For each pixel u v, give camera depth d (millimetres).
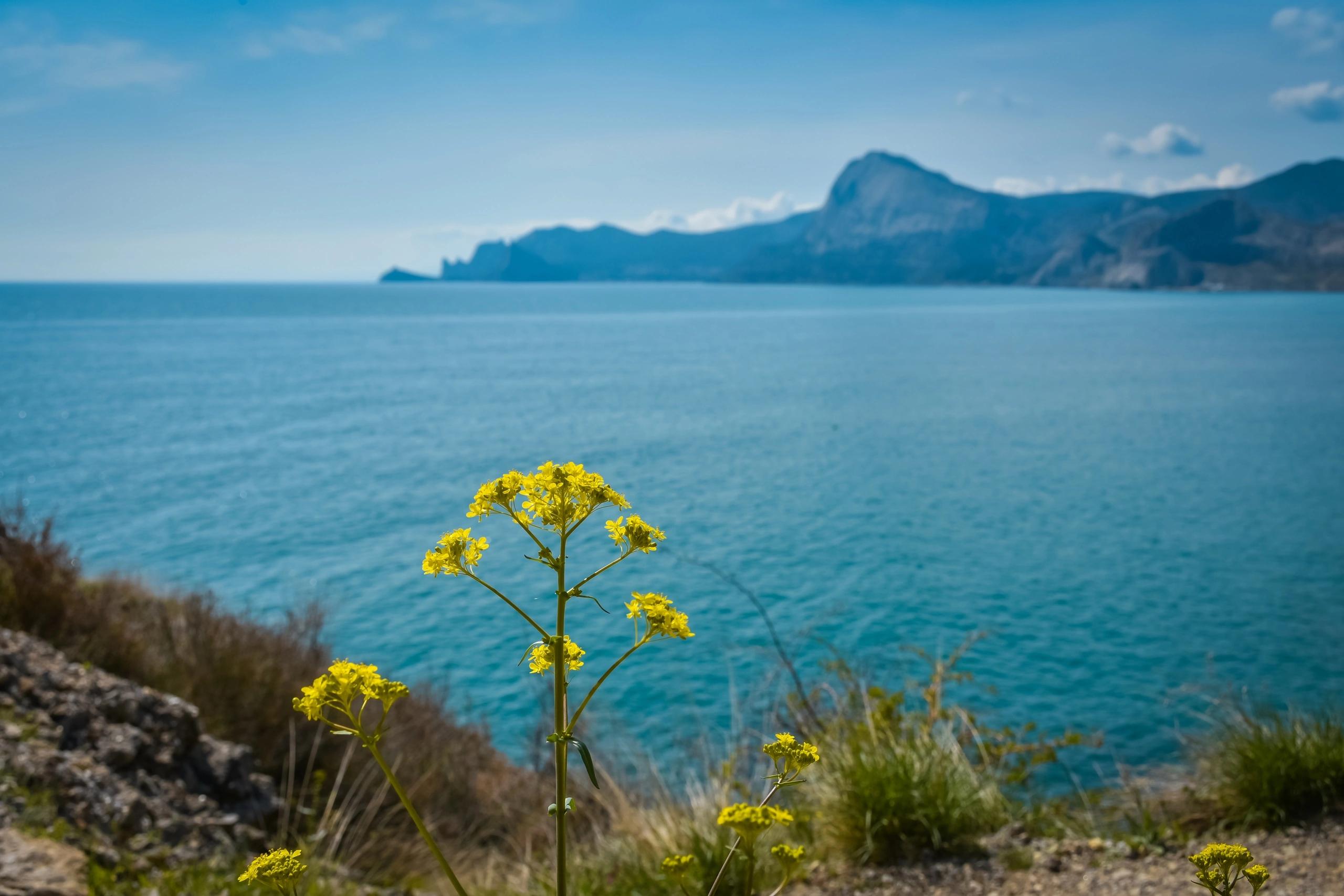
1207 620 18844
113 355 103938
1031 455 41031
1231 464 37312
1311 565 22656
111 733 5125
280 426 52562
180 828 4711
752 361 96625
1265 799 4223
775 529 28172
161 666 6828
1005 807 4828
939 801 4434
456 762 7734
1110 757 12055
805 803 4824
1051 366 86125
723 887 4152
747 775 5980
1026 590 21547
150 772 5121
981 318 196500
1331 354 94000
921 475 36750
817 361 95688
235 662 7066
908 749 4805
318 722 6820
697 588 22109
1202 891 3559
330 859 5031
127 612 8242
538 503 1446
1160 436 45281
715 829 4465
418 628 19594
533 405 61469
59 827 4125
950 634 18562
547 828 6418
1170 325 160500
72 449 44500
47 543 7211
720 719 12945
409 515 30797
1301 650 16812
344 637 19062
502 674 16734
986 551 25328
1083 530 27391
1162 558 23891
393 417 55906
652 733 12500
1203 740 5211
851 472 37562
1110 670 16234
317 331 158000
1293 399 58250
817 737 5262
